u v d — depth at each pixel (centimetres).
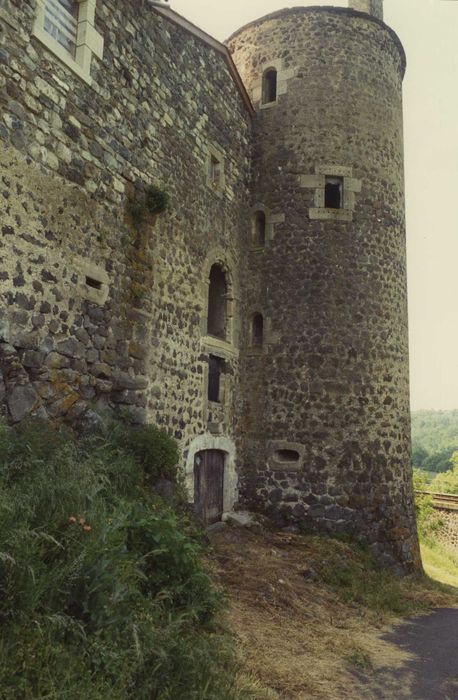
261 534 925
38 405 592
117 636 332
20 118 584
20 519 354
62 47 646
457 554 1866
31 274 592
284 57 1142
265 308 1074
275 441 1023
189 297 901
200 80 969
